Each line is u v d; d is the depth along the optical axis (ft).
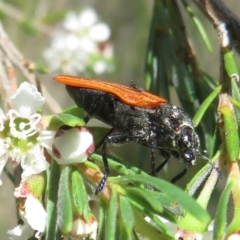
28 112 0.28
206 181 0.26
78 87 0.31
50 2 0.96
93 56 0.64
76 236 0.25
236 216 0.25
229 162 0.27
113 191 0.25
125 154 0.50
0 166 0.28
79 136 0.26
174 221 0.24
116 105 0.31
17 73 0.48
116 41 0.97
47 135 0.27
